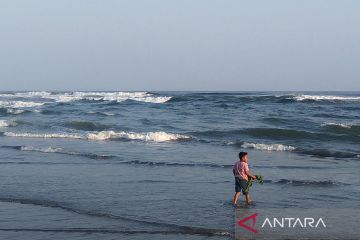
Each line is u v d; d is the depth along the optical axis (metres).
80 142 27.61
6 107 54.56
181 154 22.62
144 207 12.30
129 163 19.48
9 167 18.41
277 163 20.16
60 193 13.82
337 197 13.55
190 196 13.62
